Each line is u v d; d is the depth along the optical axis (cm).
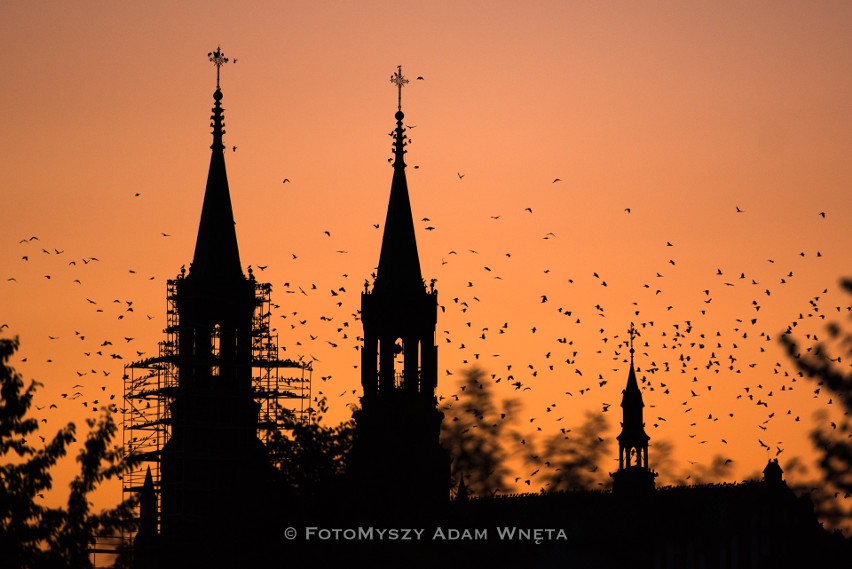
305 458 18512
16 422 13638
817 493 10712
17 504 13538
